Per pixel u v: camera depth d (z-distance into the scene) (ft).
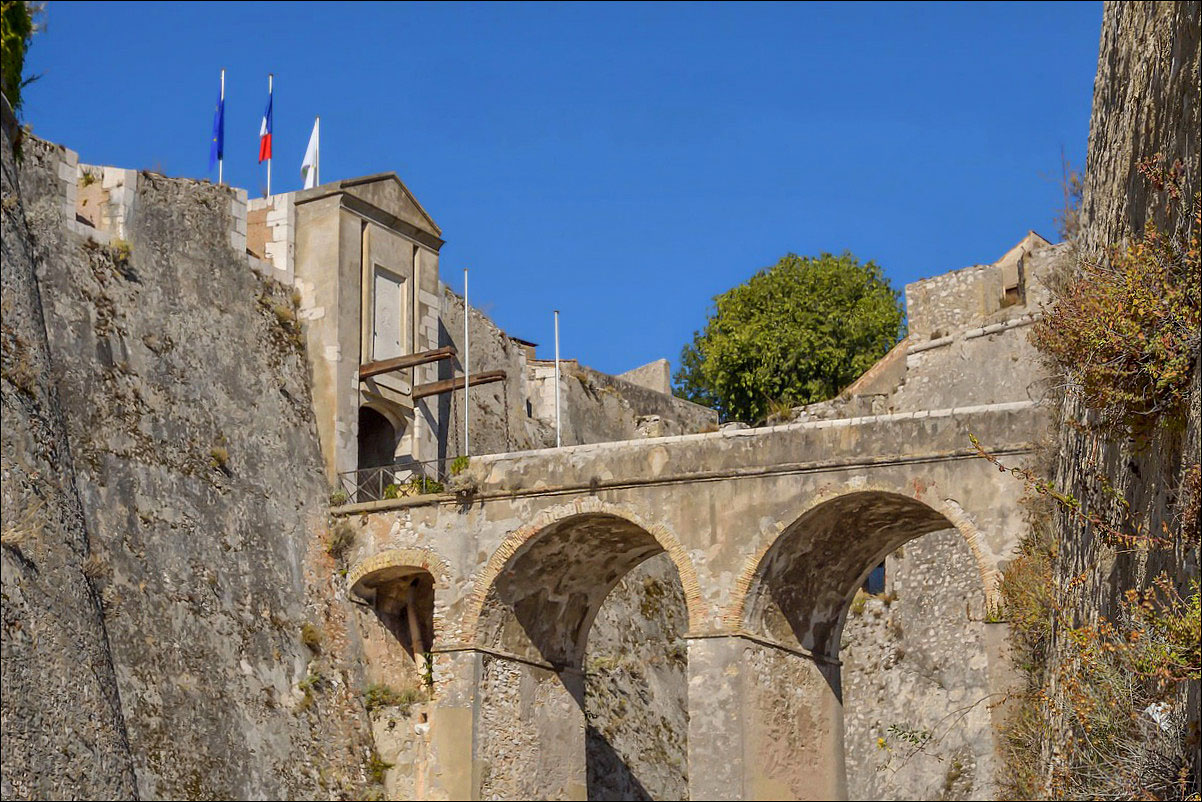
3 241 101.04
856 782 141.18
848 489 110.52
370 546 122.52
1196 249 67.00
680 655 150.30
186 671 106.63
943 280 158.61
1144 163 75.72
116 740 96.43
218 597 111.86
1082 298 75.97
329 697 116.37
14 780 86.99
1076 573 88.48
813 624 116.98
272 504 119.65
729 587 112.16
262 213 131.75
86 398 108.58
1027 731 98.37
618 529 118.83
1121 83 89.15
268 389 123.44
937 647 141.59
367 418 135.13
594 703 136.36
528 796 118.52
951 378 154.10
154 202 119.75
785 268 213.87
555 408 162.91
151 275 117.70
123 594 104.68
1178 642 61.98
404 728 118.42
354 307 130.31
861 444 111.04
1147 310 70.28
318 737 113.80
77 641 95.30
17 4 108.68
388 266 134.21
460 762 115.55
